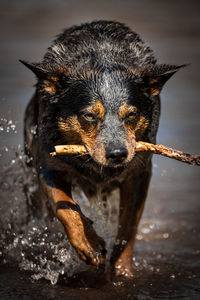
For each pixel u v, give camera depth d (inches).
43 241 422.3
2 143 600.1
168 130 791.1
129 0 1743.4
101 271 378.6
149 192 591.8
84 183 400.8
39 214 454.3
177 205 553.9
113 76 352.5
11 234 440.5
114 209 454.9
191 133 773.9
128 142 337.7
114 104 342.0
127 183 393.7
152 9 1664.6
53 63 375.9
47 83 362.3
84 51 379.6
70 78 358.0
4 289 351.3
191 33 1465.3
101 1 1717.5
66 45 391.9
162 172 658.2
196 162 333.1
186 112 898.1
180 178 637.9
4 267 391.5
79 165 372.2
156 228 496.4
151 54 403.5
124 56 377.4
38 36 1416.1
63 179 384.2
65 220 339.0
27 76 1078.4
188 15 1630.2
